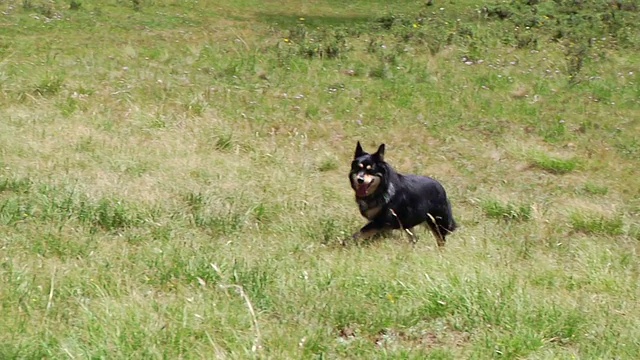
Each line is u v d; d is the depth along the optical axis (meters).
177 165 13.74
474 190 14.66
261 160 15.01
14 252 8.67
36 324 6.71
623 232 12.79
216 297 7.64
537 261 10.04
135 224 10.38
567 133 19.22
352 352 6.85
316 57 23.00
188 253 8.92
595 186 15.78
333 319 7.45
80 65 19.89
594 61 24.39
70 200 10.70
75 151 13.94
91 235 9.59
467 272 8.73
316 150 16.20
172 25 25.62
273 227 10.98
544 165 16.88
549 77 22.91
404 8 30.22
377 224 10.63
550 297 8.41
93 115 16.23
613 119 20.44
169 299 7.51
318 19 28.28
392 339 7.25
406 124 18.62
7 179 11.69
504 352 6.95
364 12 29.73
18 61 19.75
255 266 8.55
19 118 15.53
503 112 20.16
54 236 9.28
